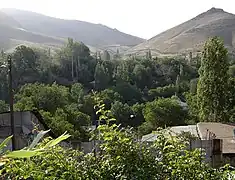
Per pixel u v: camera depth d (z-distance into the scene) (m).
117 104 28.38
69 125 19.41
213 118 23.95
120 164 2.40
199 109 25.05
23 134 8.66
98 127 2.47
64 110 23.69
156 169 2.42
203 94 24.20
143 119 29.92
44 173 2.12
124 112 28.27
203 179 2.49
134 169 2.38
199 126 16.06
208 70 24.08
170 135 2.66
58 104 25.36
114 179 2.36
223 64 23.94
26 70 37.88
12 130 8.86
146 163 2.43
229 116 23.73
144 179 2.34
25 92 25.47
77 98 28.77
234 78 24.67
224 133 13.91
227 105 23.95
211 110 24.00
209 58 24.03
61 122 19.27
